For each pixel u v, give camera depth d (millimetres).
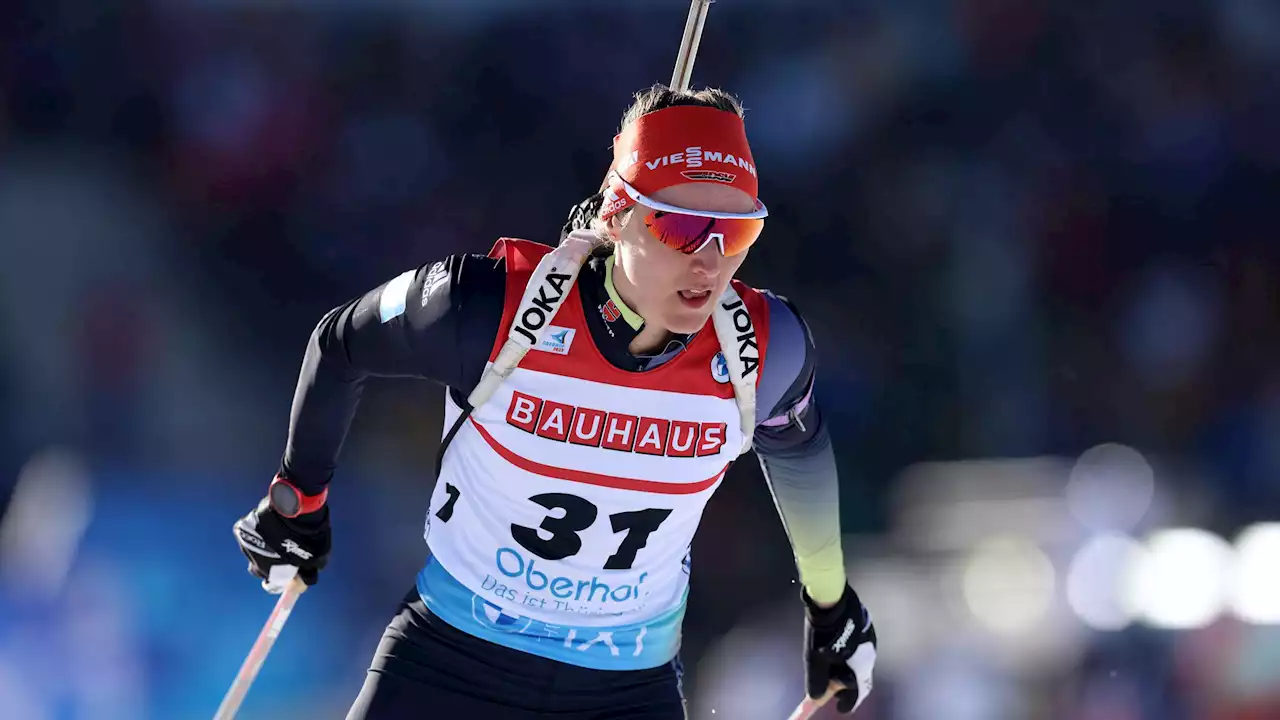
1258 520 28000
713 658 24484
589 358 8422
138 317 33750
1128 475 28453
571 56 41031
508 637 8945
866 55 41625
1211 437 34719
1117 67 42031
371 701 9023
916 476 29641
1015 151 40719
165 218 36969
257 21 40125
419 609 9234
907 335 36906
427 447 29719
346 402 9250
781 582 27797
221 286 36125
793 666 23469
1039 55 41844
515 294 8430
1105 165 40781
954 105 41156
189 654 23594
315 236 37656
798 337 8898
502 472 8625
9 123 37938
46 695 22328
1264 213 40406
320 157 38906
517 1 41281
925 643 22156
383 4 40688
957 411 34844
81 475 26812
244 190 37969
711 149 8148
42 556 24203
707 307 8258
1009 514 25922
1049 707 21172
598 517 8672
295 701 23797
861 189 39656
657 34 41750
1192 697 20797
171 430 31531
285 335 35531
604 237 8570
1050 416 35344
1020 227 39406
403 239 38250
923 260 38438
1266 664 20703
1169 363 36906
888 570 23719
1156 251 39594
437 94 40219
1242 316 38469
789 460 9664
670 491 8719
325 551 10109
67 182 36781
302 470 9672
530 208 39344
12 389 31828
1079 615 21875
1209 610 21281
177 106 38969
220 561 25031
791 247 38812
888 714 21828
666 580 9211
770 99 41188
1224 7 42750
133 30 39344
